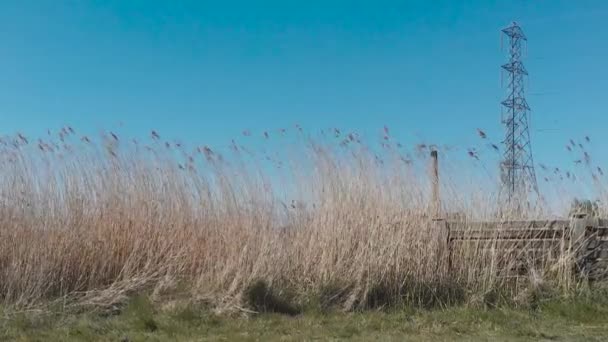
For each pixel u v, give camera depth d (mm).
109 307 8297
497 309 8555
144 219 9719
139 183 9922
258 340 6859
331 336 7121
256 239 9320
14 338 6855
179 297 8617
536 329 7480
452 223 9453
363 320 7949
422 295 8914
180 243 9734
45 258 8703
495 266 9109
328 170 9719
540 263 9234
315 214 9578
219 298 8453
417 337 7102
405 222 9352
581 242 9141
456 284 9094
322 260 9086
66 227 9141
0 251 8742
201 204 9930
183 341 6785
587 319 8016
